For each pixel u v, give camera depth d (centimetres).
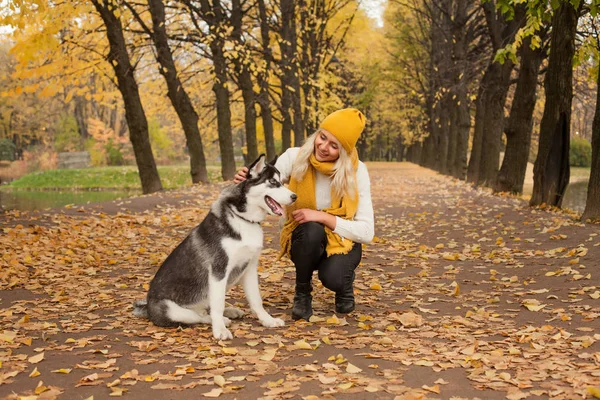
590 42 1259
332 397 360
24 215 1229
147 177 1886
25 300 645
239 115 3497
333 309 604
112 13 1736
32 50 1574
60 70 1956
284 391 372
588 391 357
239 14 2234
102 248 966
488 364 423
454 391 373
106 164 5428
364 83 4225
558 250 867
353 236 548
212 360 432
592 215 1110
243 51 1992
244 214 501
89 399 355
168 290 518
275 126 3466
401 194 2141
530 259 855
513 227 1141
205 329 520
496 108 2302
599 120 1109
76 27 1930
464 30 2827
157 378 399
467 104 3064
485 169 2347
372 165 5581
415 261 898
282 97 2692
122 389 375
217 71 2188
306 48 2742
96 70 2022
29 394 369
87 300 643
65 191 3653
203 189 1961
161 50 2058
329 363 425
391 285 735
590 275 703
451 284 723
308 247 548
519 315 575
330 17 2748
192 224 1283
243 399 363
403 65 3750
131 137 1880
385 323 542
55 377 404
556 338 480
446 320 555
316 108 2831
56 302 641
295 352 461
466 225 1252
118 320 559
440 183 2716
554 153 1417
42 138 7119
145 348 465
